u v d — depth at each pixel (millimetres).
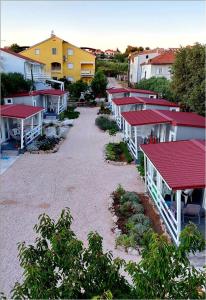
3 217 12672
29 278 4699
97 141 25125
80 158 20656
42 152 21531
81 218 12641
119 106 28984
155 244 4805
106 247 10570
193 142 14703
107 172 18109
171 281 4797
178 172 10961
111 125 29531
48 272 4973
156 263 4656
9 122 24250
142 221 11969
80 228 11828
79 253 5188
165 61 49562
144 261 4828
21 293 4645
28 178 16953
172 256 4840
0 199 14352
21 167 18703
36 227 6164
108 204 13922
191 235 5035
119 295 4898
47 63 60781
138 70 60344
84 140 25406
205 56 26016
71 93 47656
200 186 9938
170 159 12367
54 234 5395
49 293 4684
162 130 21000
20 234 11391
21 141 21484
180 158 12430
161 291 4777
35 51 60062
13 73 36188
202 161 11969
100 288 4953
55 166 18984
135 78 62500
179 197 10094
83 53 61969
